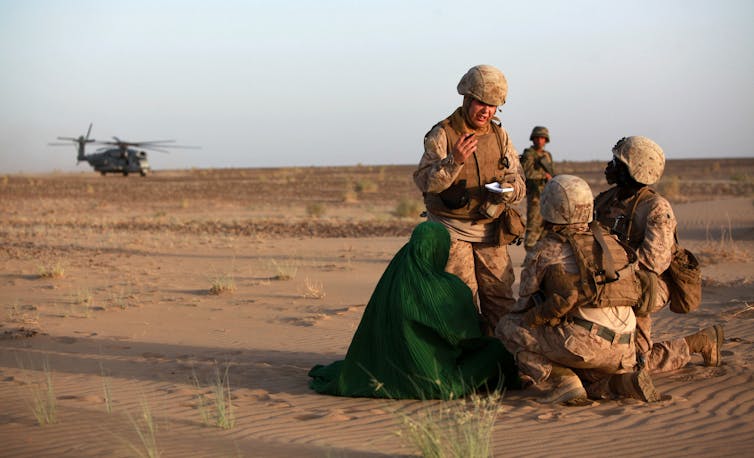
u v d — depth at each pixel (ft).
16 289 39.70
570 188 17.04
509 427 15.76
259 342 27.09
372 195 140.46
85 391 20.12
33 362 24.07
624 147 18.76
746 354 21.85
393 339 18.62
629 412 16.62
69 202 122.52
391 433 15.47
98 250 57.67
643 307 17.65
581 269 16.74
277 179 218.18
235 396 19.40
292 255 53.31
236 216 94.07
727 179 177.58
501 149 20.67
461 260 20.45
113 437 15.31
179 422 16.71
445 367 18.47
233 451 14.24
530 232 43.42
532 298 17.47
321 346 26.27
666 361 19.66
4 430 15.89
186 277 43.68
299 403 18.56
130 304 35.19
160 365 23.57
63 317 32.09
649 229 18.22
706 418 16.03
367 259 50.57
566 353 17.15
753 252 46.91
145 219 88.74
